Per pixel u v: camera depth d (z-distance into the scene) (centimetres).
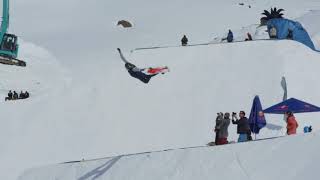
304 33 10106
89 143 8238
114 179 5044
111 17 18238
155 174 4881
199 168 4709
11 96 10619
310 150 4394
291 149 4488
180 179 4716
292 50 9156
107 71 9094
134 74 8994
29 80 13112
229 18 17362
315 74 8856
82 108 8619
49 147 8212
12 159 8106
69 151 8162
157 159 5009
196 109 8575
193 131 8306
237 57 9194
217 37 15150
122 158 5241
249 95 8669
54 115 8550
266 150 4581
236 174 4491
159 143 8225
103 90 8831
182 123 8419
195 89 8838
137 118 8512
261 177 4369
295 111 6481
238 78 8906
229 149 4753
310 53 9175
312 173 4181
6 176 7950
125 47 15100
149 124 8431
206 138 8200
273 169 4381
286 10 17438
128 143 8244
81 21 18038
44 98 8806
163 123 8431
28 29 17338
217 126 5819
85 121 8475
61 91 8881
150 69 9112
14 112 8638
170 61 9300
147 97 8769
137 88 8881
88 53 14950
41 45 15588
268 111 6538
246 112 8475
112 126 8400
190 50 9419
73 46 15600
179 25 16925
